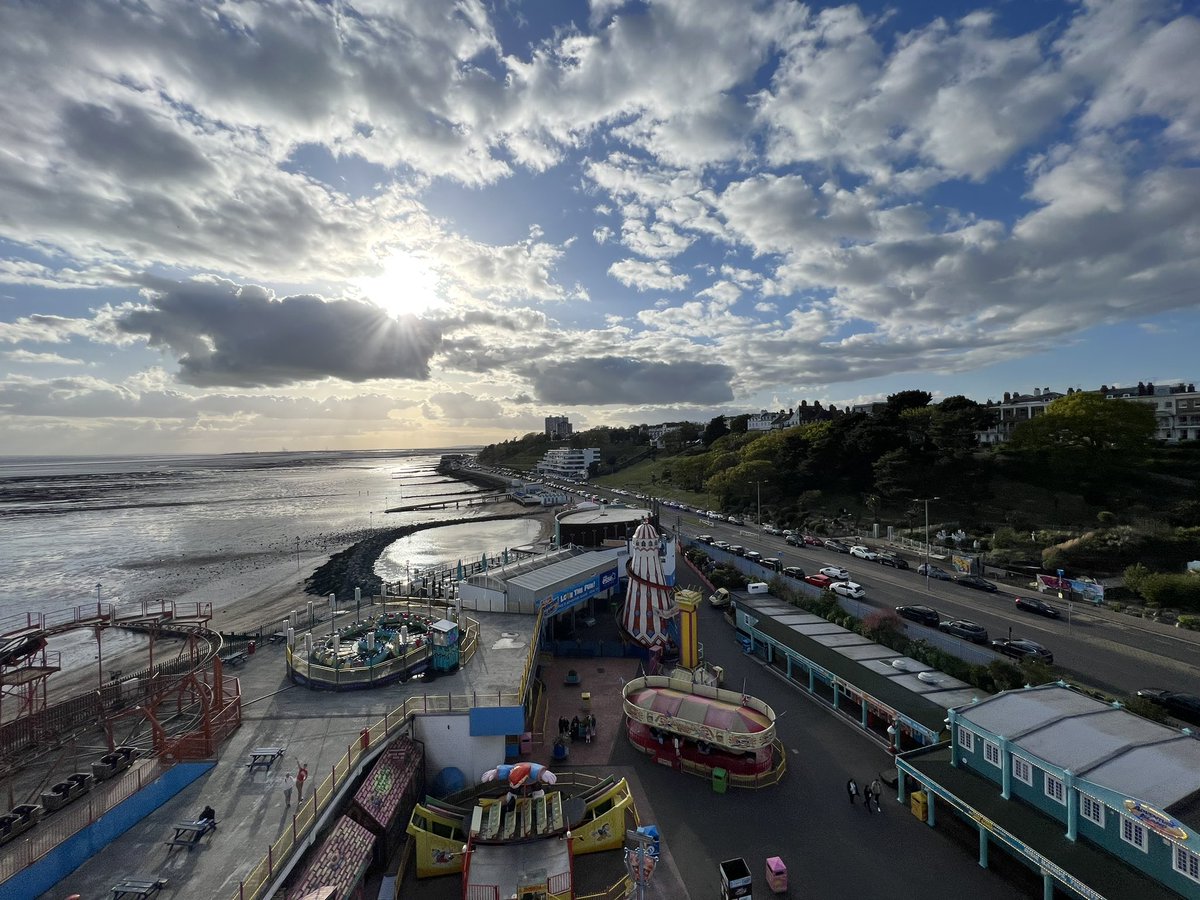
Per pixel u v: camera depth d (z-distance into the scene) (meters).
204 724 28.08
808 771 33.28
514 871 23.70
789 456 133.62
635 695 37.97
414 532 145.38
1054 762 24.30
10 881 18.42
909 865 25.80
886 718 35.22
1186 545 70.19
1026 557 76.50
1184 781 21.23
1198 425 120.75
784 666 48.19
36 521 167.25
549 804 27.27
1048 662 44.09
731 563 78.31
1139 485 96.81
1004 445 115.56
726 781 31.42
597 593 60.41
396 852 26.58
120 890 19.05
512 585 51.28
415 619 46.34
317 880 20.61
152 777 24.62
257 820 23.17
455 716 31.45
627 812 29.45
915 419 122.94
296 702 33.72
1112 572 69.44
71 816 22.03
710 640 55.09
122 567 105.81
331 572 98.06
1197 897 19.19
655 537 52.12
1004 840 24.06
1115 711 27.58
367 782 26.20
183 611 77.69
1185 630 51.94
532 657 40.62
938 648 43.28
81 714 31.62
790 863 26.00
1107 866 21.34
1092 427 100.62
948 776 28.19
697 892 24.39
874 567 77.56
